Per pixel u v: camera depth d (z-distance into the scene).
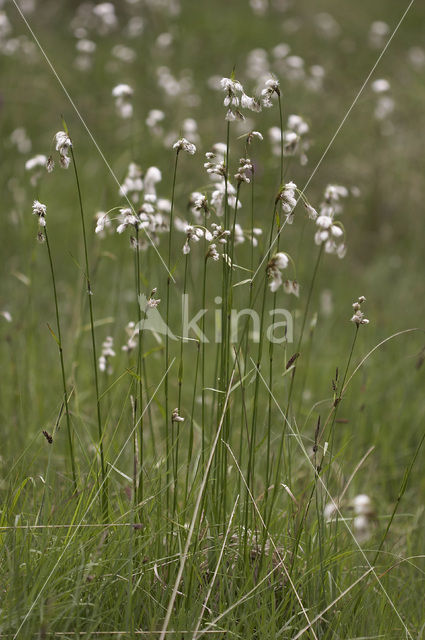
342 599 3.75
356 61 17.03
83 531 3.62
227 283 3.67
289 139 4.73
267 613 3.53
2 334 6.93
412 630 3.80
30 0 14.95
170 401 6.17
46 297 8.24
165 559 3.65
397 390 6.90
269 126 11.67
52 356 6.70
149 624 3.39
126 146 11.00
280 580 3.77
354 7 20.98
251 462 3.77
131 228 4.09
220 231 3.63
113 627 3.32
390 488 5.78
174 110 12.23
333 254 10.49
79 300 7.23
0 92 11.12
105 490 3.81
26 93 12.70
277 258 3.40
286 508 4.17
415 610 4.04
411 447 6.29
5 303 7.61
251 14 19.17
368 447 6.16
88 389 6.12
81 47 11.20
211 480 3.76
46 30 16.17
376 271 10.16
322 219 4.08
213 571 3.70
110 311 7.77
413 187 12.11
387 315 8.72
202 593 3.49
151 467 4.02
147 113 12.10
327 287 9.53
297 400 6.30
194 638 3.09
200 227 3.57
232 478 4.45
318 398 6.59
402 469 5.95
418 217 11.71
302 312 8.23
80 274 7.44
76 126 12.41
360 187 12.03
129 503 3.93
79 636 3.19
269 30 18.12
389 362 7.43
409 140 13.11
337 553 3.90
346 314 8.66
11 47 11.21
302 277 9.48
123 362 6.14
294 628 3.53
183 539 3.73
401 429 6.46
